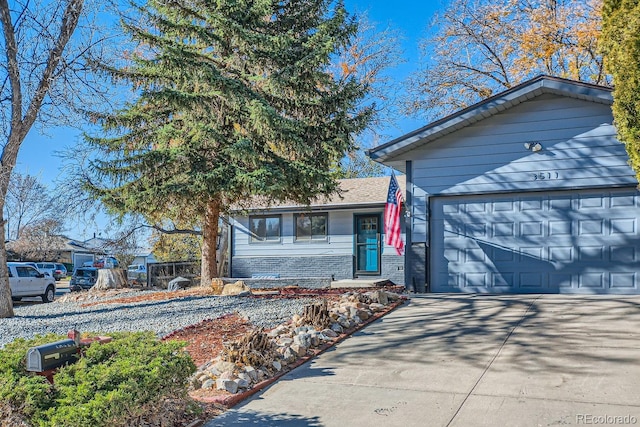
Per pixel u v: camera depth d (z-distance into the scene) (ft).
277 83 43.65
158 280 65.87
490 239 35.35
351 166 98.27
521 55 69.77
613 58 22.63
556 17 67.51
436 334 23.44
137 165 42.24
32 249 105.29
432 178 36.63
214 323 26.89
